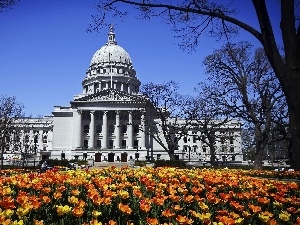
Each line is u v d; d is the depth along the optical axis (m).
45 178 8.13
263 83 35.47
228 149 93.19
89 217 5.32
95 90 117.50
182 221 4.49
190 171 12.01
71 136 101.12
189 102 54.97
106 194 5.97
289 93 7.25
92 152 96.12
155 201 5.61
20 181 7.65
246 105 36.09
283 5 7.55
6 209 4.90
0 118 64.19
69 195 7.09
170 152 56.09
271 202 7.04
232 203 5.59
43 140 114.50
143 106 76.88
